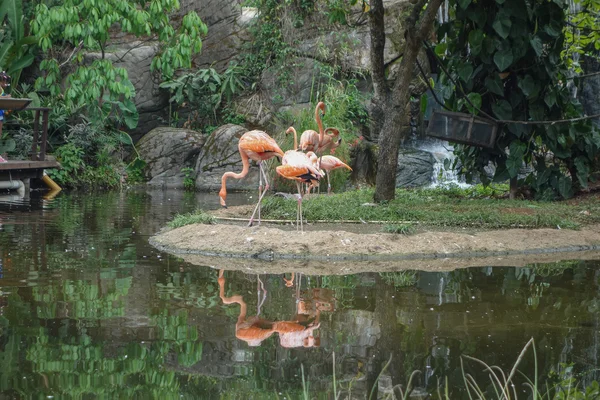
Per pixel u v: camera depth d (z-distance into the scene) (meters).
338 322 5.35
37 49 17.94
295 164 8.00
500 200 11.34
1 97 13.95
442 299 6.04
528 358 4.55
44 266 7.23
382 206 10.19
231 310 5.65
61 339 4.84
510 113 11.19
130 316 5.43
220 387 4.02
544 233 8.76
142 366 4.35
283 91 19.08
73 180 16.81
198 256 7.95
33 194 15.12
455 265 7.53
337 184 15.82
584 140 11.83
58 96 17.73
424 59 18.06
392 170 10.62
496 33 10.91
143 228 10.02
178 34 17.28
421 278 6.86
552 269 7.32
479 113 11.41
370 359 4.52
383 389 4.02
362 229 8.78
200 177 17.50
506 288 6.45
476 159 11.90
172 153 18.12
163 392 3.93
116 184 17.28
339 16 11.48
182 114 19.94
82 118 17.89
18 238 8.95
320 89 18.66
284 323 5.31
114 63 18.89
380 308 5.75
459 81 11.45
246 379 4.16
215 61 20.14
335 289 6.38
